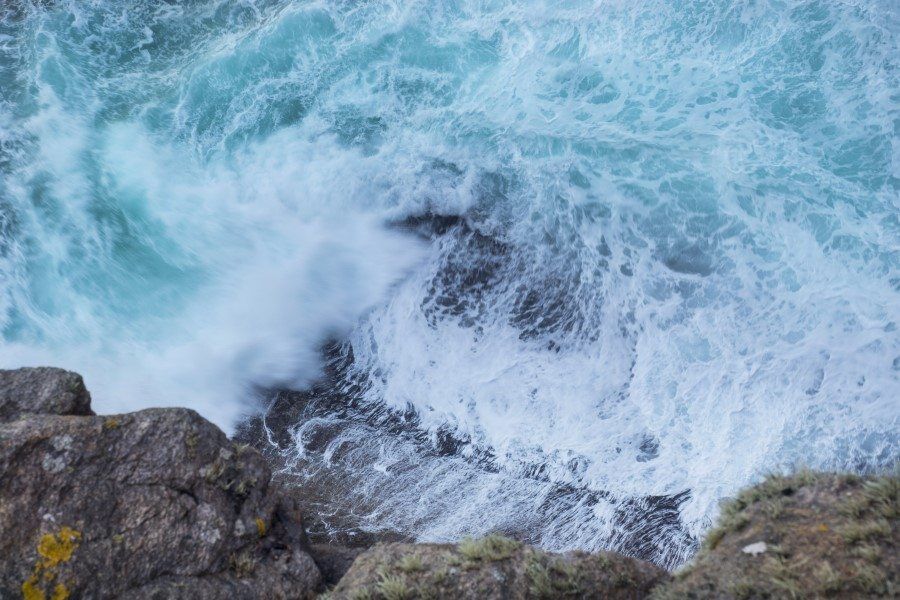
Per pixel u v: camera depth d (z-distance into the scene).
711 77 12.30
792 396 8.93
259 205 12.53
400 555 6.10
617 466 8.90
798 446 8.55
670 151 11.41
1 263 11.60
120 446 6.32
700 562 5.44
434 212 12.02
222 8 16.06
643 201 11.05
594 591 5.71
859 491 5.39
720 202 10.73
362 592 5.68
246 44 14.97
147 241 11.97
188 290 11.40
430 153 12.55
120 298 11.27
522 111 12.66
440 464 9.20
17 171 12.91
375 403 10.21
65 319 11.02
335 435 9.75
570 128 12.16
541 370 10.13
